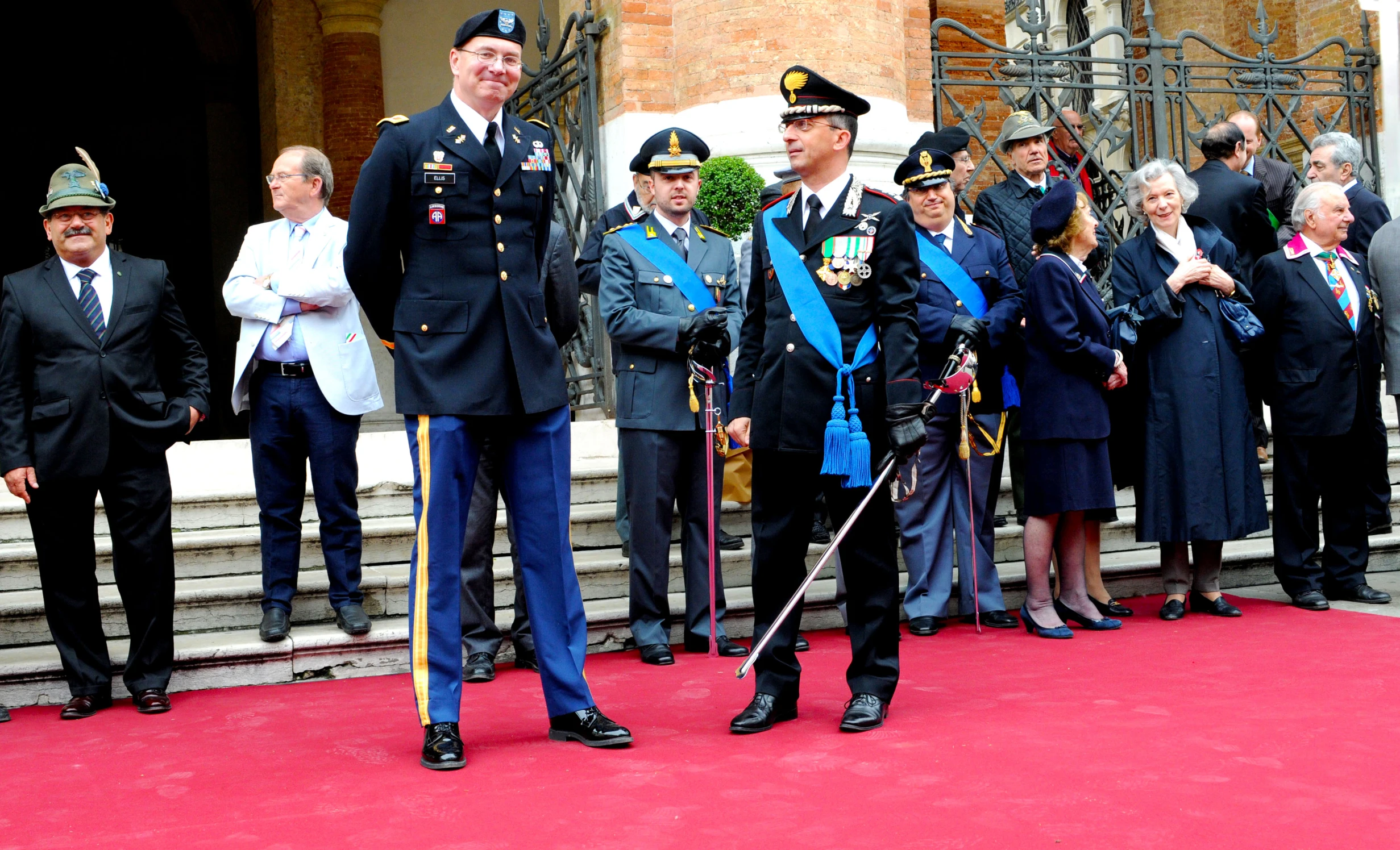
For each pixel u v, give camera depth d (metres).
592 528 6.50
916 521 5.88
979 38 9.02
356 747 3.99
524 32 3.96
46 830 3.21
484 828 3.06
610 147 8.74
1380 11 9.59
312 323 5.39
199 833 3.11
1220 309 6.03
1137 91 9.42
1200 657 5.00
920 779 3.37
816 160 4.13
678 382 5.43
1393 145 9.97
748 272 6.04
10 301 4.79
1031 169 6.39
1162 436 5.97
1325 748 3.59
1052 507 5.65
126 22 17.97
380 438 7.22
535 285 4.02
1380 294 6.62
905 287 4.03
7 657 5.09
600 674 5.12
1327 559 6.45
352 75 16.33
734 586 6.30
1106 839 2.84
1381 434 7.17
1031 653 5.26
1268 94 9.80
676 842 2.89
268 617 5.31
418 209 3.87
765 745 3.82
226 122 17.92
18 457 4.69
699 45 8.44
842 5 8.34
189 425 4.94
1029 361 5.74
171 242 18.14
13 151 17.62
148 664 4.78
